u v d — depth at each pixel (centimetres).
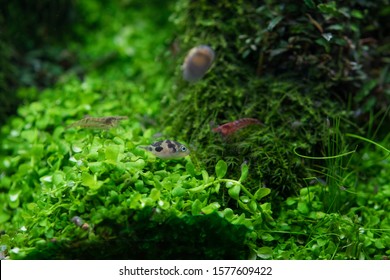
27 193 51
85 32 69
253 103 53
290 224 50
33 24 67
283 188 51
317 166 52
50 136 53
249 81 54
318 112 53
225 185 49
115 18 70
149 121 56
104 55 67
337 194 51
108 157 47
